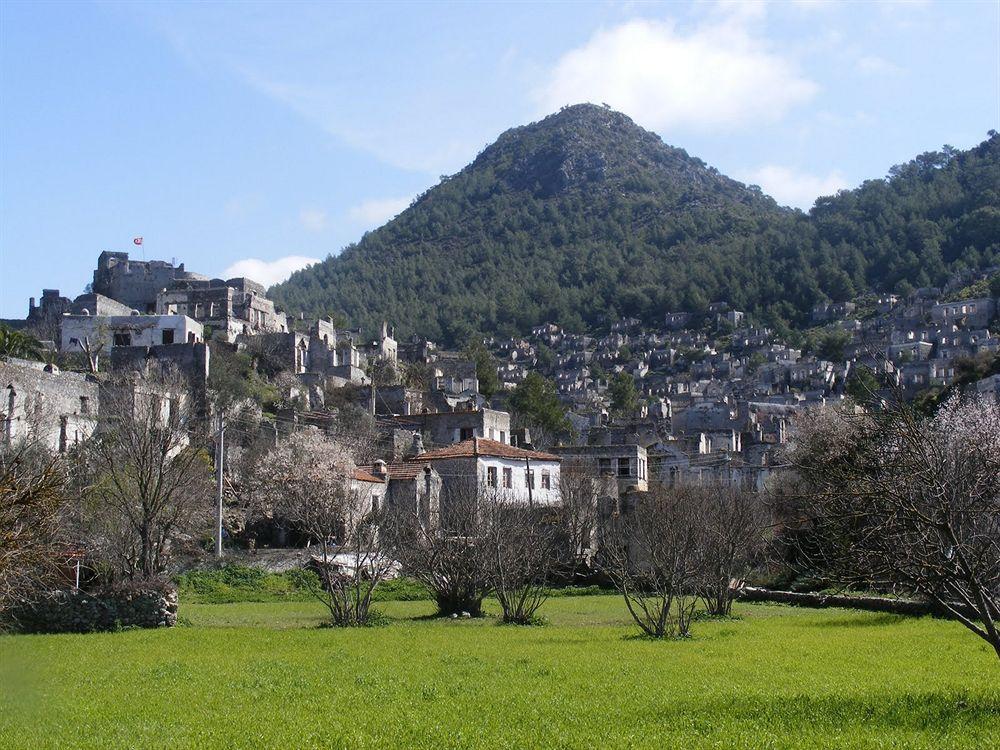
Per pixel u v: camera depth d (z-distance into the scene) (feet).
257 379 461.37
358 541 212.84
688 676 119.44
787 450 311.06
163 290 614.75
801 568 253.85
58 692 110.32
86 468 223.71
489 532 210.38
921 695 103.35
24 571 139.13
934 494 99.35
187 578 258.78
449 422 389.39
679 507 230.27
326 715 95.96
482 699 103.86
